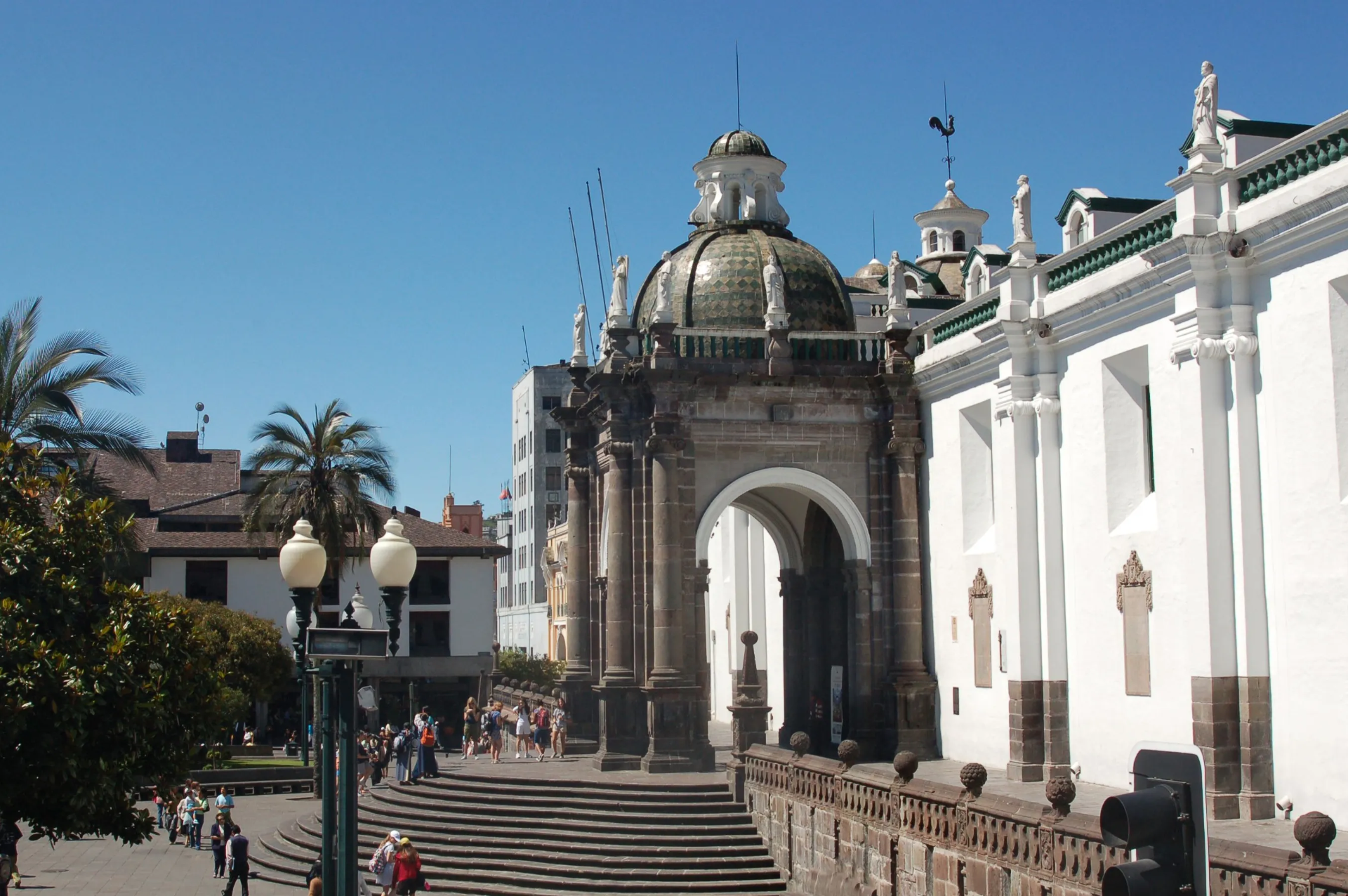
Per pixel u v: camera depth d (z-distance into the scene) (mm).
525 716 44938
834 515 37750
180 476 72188
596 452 40156
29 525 19969
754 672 32094
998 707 33094
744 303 38906
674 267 40188
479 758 44875
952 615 35656
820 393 37375
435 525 68750
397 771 43562
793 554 42750
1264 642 24656
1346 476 23156
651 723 35094
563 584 94438
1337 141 23266
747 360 37062
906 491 37219
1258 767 24406
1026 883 19422
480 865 29562
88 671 18156
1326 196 22922
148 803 46281
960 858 21328
